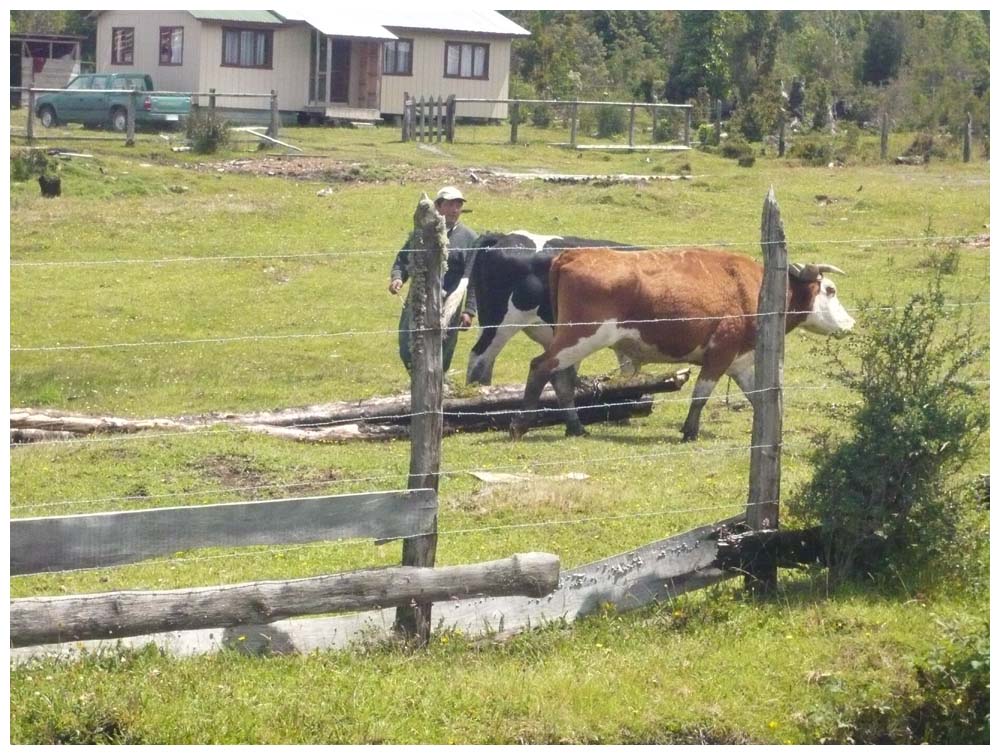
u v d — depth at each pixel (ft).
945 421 27.37
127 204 86.94
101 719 22.08
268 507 23.38
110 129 130.72
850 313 58.90
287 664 24.18
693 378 52.85
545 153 123.65
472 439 43.91
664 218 86.84
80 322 63.52
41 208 84.64
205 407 50.98
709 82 162.61
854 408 28.89
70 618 22.34
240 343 60.85
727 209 88.84
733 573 27.48
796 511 28.30
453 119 129.08
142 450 40.91
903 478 27.68
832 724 23.26
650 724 23.11
